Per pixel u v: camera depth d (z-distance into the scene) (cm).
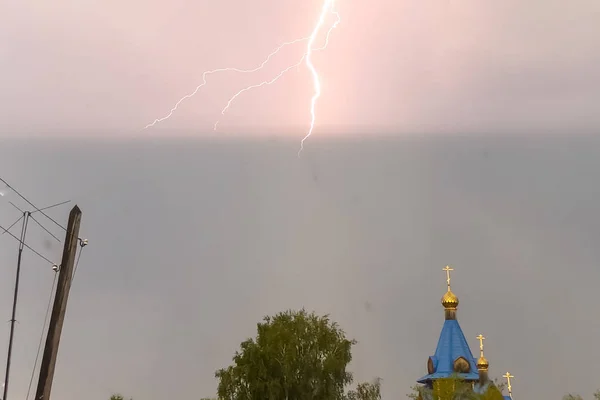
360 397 6194
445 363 9575
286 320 6306
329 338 6184
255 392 5859
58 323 2942
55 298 2958
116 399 7644
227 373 6050
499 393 5931
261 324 6325
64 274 2978
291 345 6028
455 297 10031
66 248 3002
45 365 2898
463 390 5891
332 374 6016
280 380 5922
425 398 6112
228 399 5947
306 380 5909
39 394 2869
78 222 3045
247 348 6084
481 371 9300
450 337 9781
